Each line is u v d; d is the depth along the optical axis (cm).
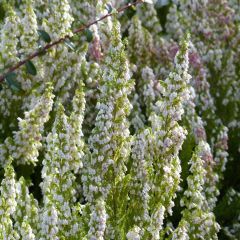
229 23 733
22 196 438
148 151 463
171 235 436
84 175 460
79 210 427
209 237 484
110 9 615
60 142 435
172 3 761
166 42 712
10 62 542
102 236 421
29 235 383
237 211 585
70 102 594
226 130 614
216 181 593
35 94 544
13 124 570
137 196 463
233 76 712
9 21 538
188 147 576
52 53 556
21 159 531
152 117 499
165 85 452
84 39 620
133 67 634
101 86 480
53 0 555
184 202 503
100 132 451
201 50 720
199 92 668
